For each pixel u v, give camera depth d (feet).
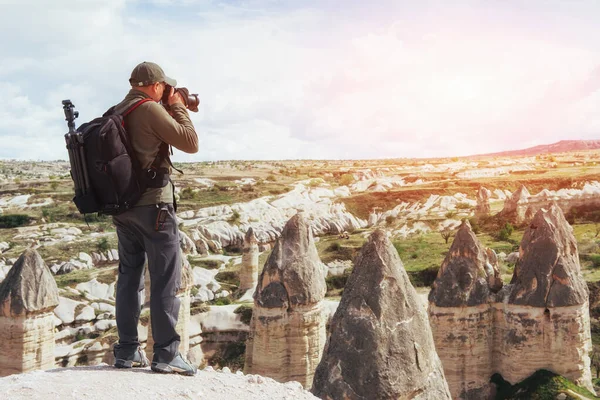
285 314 77.10
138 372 23.47
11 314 80.64
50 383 21.13
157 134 22.25
